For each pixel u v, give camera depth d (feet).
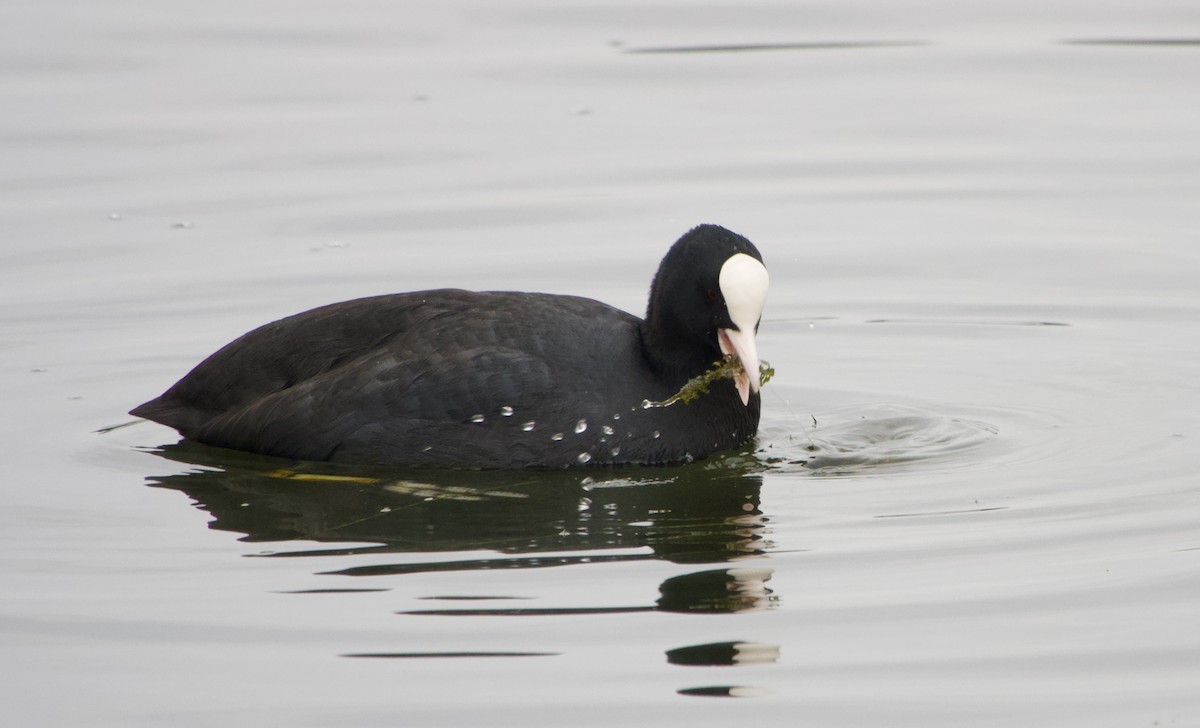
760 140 71.67
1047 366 48.47
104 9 91.09
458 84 78.79
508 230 61.41
